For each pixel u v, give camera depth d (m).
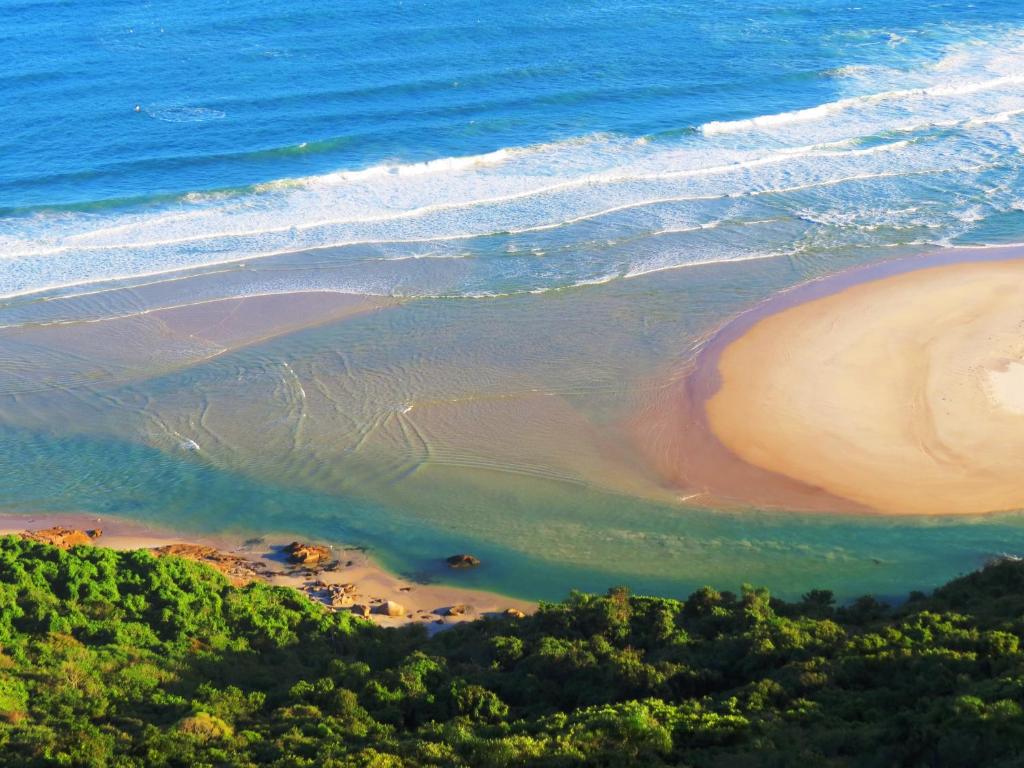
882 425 40.94
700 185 62.41
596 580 34.00
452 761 20.98
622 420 41.97
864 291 50.84
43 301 51.47
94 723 24.12
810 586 33.06
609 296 51.31
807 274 52.81
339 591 33.44
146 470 40.03
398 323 49.38
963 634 24.64
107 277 53.50
